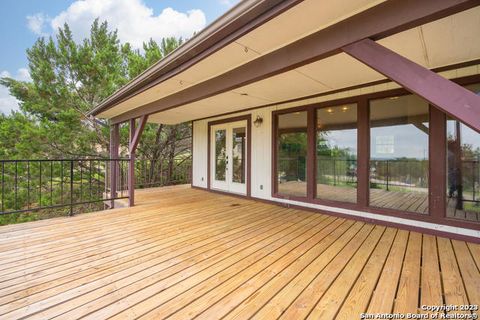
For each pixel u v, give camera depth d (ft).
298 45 7.25
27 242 9.27
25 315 5.15
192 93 11.65
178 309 5.38
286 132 16.25
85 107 25.96
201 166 23.59
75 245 9.03
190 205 16.34
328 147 14.10
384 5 5.55
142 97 13.80
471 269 7.16
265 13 6.04
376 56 5.65
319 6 5.63
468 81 9.68
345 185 13.39
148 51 26.89
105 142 27.45
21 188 23.84
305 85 12.24
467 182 9.86
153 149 29.86
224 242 9.45
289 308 5.42
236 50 7.92
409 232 10.69
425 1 5.03
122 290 6.11
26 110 24.77
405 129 11.44
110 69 27.48
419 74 5.00
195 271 7.11
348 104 13.25
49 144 24.30
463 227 9.57
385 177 12.06
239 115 19.26
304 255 8.23
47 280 6.55
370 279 6.63
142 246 8.98
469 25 6.63
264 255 8.24
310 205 14.64
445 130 10.09
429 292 6.00
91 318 5.08
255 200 18.01
